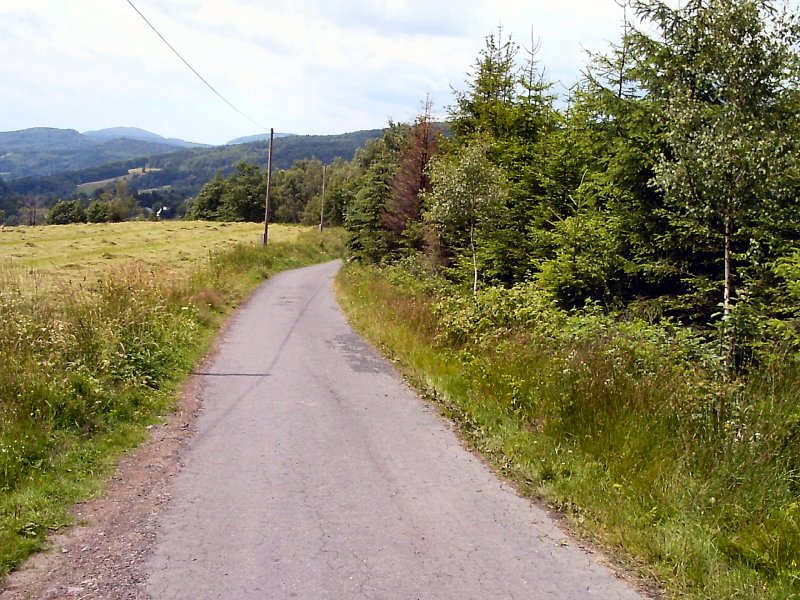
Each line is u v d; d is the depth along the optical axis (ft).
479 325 34.06
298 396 27.68
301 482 17.99
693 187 24.79
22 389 20.31
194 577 12.60
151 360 28.55
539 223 55.36
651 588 12.75
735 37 24.11
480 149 49.14
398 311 44.80
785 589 12.43
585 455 19.12
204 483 17.78
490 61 74.13
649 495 16.19
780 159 22.77
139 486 17.44
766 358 22.13
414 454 20.66
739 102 24.49
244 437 21.99
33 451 18.07
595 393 21.49
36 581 12.34
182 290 48.29
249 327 45.47
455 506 16.61
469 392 26.94
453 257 69.31
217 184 371.56
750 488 15.75
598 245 40.91
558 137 54.34
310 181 393.50
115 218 366.02
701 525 14.78
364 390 29.14
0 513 14.83
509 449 20.52
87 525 14.92
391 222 92.53
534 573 13.19
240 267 85.30
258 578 12.61
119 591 12.01
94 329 27.40
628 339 25.96
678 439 18.39
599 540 14.79
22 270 53.62
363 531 14.97
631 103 38.68
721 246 33.42
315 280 88.48
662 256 38.01
